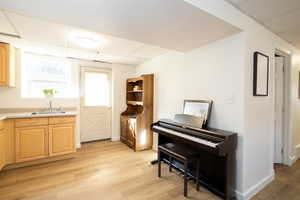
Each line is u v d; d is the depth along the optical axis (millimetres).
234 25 1608
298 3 1516
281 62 2625
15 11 1380
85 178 2221
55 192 1891
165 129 2355
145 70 3871
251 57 1820
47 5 1287
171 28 1708
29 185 2037
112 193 1876
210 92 2154
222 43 1986
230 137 1693
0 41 2473
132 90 4230
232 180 1824
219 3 1471
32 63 3268
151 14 1422
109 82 4219
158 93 3354
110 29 1752
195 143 1847
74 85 3619
